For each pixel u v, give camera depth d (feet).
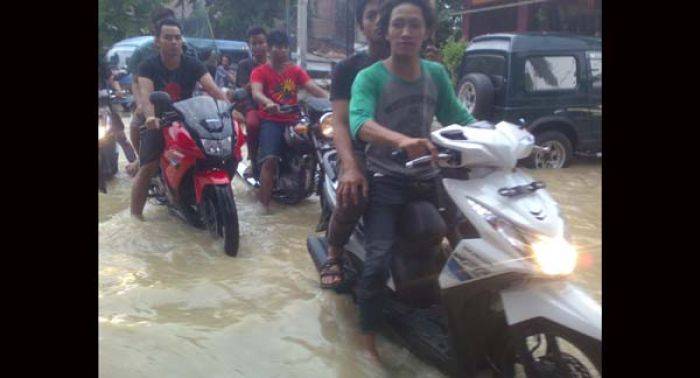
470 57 24.63
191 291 12.46
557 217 8.82
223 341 10.54
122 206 17.88
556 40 23.85
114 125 16.88
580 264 14.10
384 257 10.16
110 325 10.62
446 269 9.06
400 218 10.39
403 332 10.41
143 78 15.93
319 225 14.25
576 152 24.08
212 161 15.12
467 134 9.34
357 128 9.95
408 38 10.07
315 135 17.12
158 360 9.70
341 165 10.89
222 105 15.92
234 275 13.52
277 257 14.80
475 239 8.91
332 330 11.18
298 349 10.46
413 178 10.29
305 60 21.16
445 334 10.01
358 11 11.81
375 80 10.36
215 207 15.38
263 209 18.81
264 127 18.54
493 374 9.26
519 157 9.35
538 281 8.61
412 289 10.26
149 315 11.44
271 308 11.92
